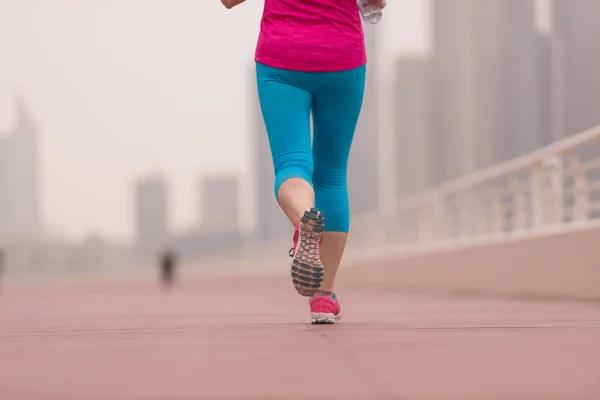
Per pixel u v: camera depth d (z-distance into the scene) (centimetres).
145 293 2514
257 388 210
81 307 1108
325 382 221
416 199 1998
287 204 414
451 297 1342
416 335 382
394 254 2161
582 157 1095
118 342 367
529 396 192
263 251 3872
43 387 217
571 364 257
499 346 320
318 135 489
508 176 1335
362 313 713
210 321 590
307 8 462
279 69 461
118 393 204
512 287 1279
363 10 477
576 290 1048
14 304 1334
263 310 855
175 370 253
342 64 464
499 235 1418
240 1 482
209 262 5075
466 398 190
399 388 207
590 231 1006
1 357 298
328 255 496
